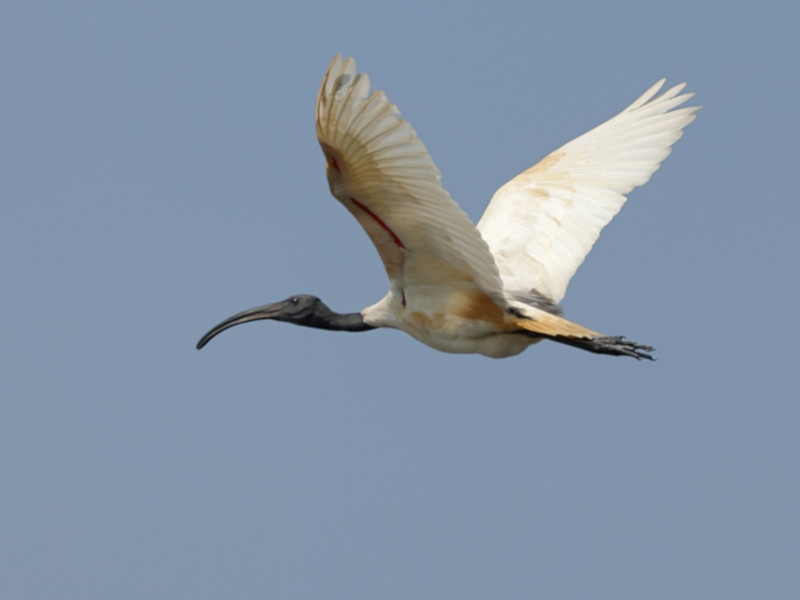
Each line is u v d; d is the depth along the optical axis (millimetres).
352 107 9820
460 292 12445
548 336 12766
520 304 12609
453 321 12766
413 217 11070
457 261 11812
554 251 13617
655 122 14031
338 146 10180
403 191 10578
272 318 14664
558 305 13359
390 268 12430
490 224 13922
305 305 14531
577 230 13703
